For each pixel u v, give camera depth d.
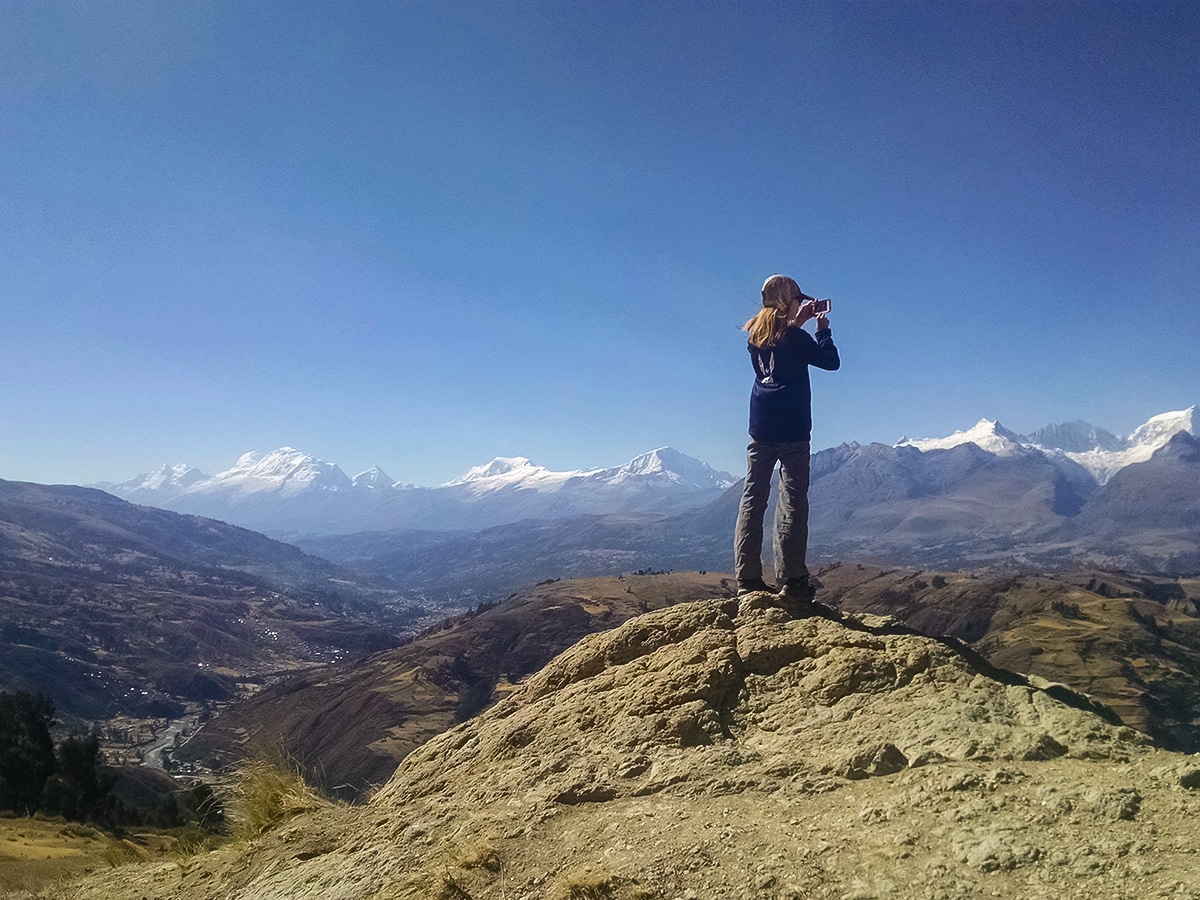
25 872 9.88
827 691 5.10
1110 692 55.06
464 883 4.04
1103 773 3.75
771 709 5.19
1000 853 3.23
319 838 5.70
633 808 4.39
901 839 3.49
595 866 3.85
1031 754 4.03
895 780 4.07
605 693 5.94
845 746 4.50
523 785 5.07
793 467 6.46
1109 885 2.92
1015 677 5.45
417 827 5.07
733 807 4.16
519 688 7.03
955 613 121.81
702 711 5.20
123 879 7.22
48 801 55.56
